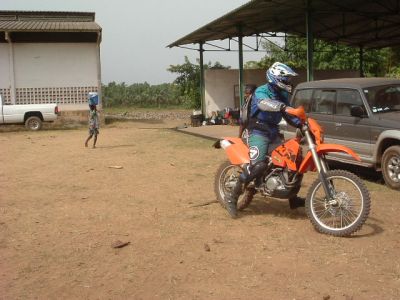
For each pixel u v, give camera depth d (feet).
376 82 29.66
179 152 43.45
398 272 14.66
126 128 78.69
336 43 84.23
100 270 15.37
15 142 57.98
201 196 25.43
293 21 69.46
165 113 131.23
